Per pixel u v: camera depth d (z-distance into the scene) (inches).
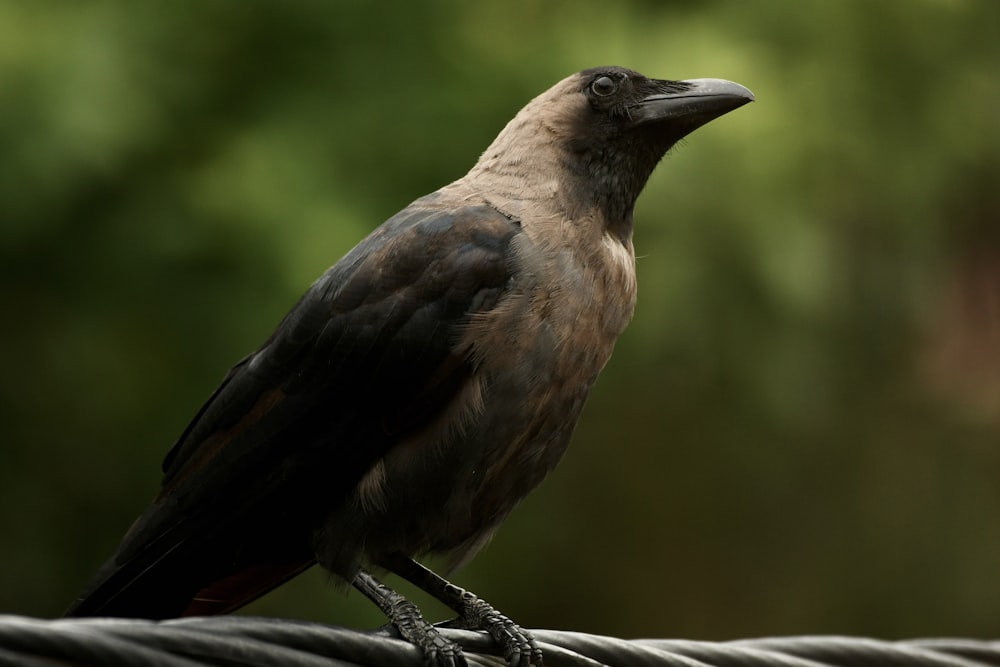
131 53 464.4
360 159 483.2
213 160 475.5
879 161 538.6
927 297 625.9
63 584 534.0
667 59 486.3
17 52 449.1
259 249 464.8
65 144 445.7
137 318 493.7
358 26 497.0
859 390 649.6
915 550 695.1
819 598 683.4
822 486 682.8
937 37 558.9
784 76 506.0
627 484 655.1
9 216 461.4
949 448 710.5
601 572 641.0
